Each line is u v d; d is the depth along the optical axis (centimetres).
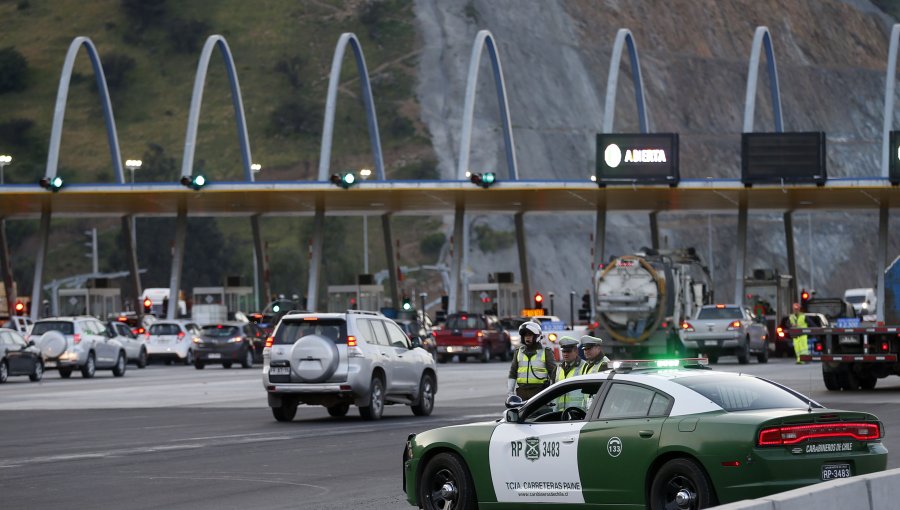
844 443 3195
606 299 13650
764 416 3141
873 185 16250
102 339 13412
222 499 4169
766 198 17862
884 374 9350
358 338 7369
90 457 5550
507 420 3553
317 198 17750
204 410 8525
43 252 18438
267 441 6175
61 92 17612
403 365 7669
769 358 16438
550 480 3431
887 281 9438
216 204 18425
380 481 4572
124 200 17762
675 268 14050
